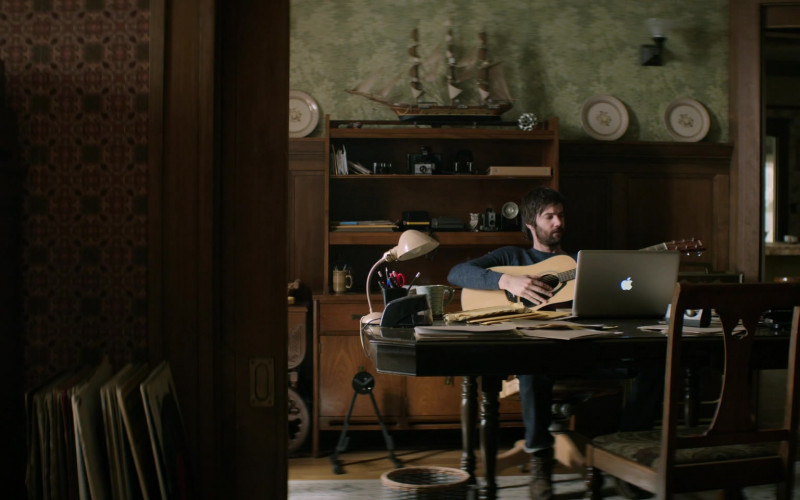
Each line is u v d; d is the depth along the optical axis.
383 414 3.98
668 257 2.50
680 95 4.71
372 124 4.40
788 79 7.46
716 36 4.73
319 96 4.53
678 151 4.58
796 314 1.91
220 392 1.58
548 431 2.91
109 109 1.52
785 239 7.04
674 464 1.88
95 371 1.46
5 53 1.53
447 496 2.76
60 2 1.53
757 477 1.96
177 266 1.52
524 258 3.52
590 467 2.28
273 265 1.60
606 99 4.63
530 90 4.62
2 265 1.44
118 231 1.52
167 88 1.52
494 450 2.54
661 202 4.62
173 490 1.35
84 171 1.52
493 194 4.59
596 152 4.54
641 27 4.68
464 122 4.30
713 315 2.52
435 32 4.57
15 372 1.49
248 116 1.60
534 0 4.62
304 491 3.23
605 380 3.15
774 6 4.53
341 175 4.19
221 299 1.59
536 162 4.60
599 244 4.59
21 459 1.51
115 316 1.53
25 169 1.52
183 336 1.52
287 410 1.61
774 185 7.54
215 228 1.55
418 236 2.69
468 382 3.07
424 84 4.56
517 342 1.95
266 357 1.60
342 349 3.96
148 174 1.52
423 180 4.54
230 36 1.60
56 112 1.52
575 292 2.47
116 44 1.53
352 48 4.54
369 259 4.52
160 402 1.37
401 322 2.30
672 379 1.83
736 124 4.60
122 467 1.33
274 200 1.60
